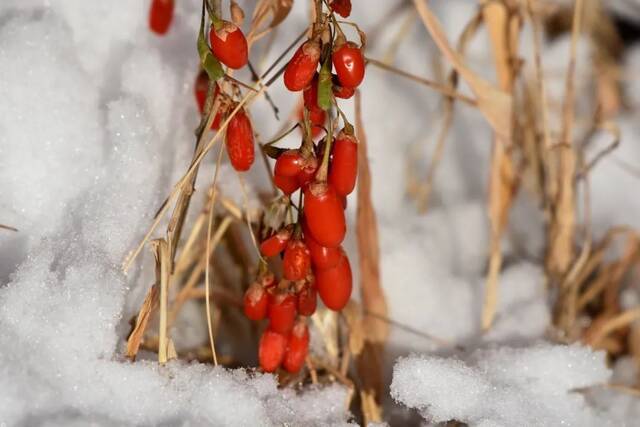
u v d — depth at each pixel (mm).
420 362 613
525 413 613
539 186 709
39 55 627
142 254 617
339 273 589
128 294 615
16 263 604
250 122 602
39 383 574
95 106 631
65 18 646
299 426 604
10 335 582
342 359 642
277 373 618
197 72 653
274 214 601
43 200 615
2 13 641
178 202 596
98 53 648
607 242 701
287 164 569
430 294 692
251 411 588
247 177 650
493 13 665
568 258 688
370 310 645
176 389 588
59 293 590
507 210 671
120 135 622
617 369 696
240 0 665
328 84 557
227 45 568
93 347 586
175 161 635
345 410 623
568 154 676
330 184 571
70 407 575
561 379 635
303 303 600
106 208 611
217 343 665
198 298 667
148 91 642
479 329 678
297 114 664
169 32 659
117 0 654
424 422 634
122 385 583
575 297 692
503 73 669
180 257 632
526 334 672
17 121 619
